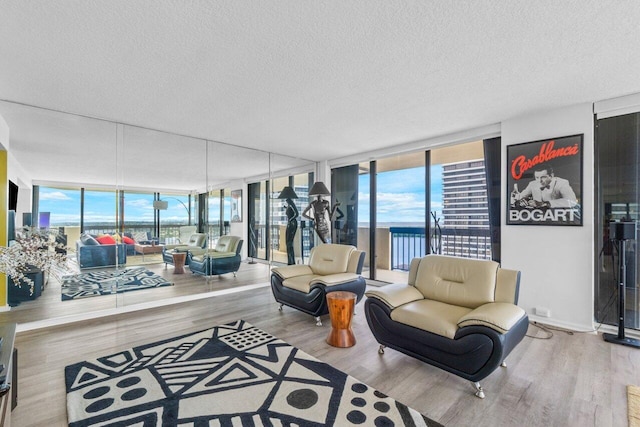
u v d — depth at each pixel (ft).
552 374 7.25
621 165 10.06
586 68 7.77
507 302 7.62
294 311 12.27
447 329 6.78
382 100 9.87
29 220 11.50
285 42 6.56
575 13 5.61
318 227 18.39
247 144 15.93
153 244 13.57
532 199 11.20
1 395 4.06
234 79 8.32
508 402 6.16
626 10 5.50
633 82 8.60
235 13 5.58
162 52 6.93
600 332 9.96
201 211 15.12
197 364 7.66
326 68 7.73
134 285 12.88
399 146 15.84
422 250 16.15
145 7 5.40
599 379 7.02
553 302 10.74
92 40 6.42
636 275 9.80
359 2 5.30
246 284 16.79
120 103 10.04
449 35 6.32
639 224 9.74
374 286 16.74
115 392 6.41
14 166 11.53
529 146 11.28
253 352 8.37
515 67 7.72
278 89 8.98
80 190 12.13
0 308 10.26
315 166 20.53
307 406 5.94
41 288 10.77
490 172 13.08
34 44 6.54
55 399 6.20
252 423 5.44
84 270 11.74
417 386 6.73
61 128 11.63
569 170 10.46
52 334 9.73
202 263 15.10
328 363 7.77
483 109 10.70
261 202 17.58
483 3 5.33
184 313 12.00
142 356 8.11
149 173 13.50
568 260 10.46
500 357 6.05
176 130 13.26
